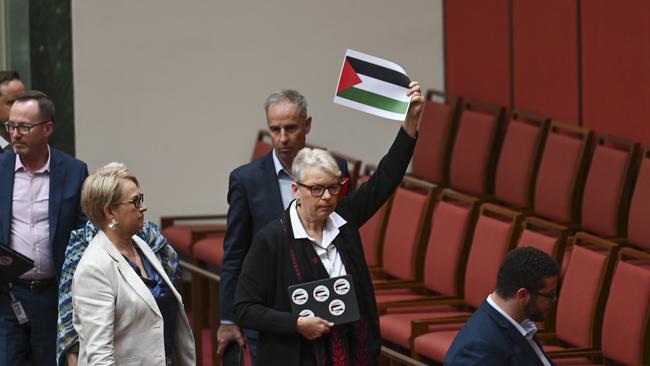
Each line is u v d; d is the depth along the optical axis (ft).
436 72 96.73
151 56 91.61
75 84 90.43
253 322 41.86
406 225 72.18
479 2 92.48
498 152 88.33
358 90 44.27
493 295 39.14
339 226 42.75
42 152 54.08
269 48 93.61
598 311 58.39
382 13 95.35
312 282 41.42
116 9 90.84
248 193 50.01
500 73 90.68
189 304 88.28
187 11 92.02
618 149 78.54
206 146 93.04
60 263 53.83
